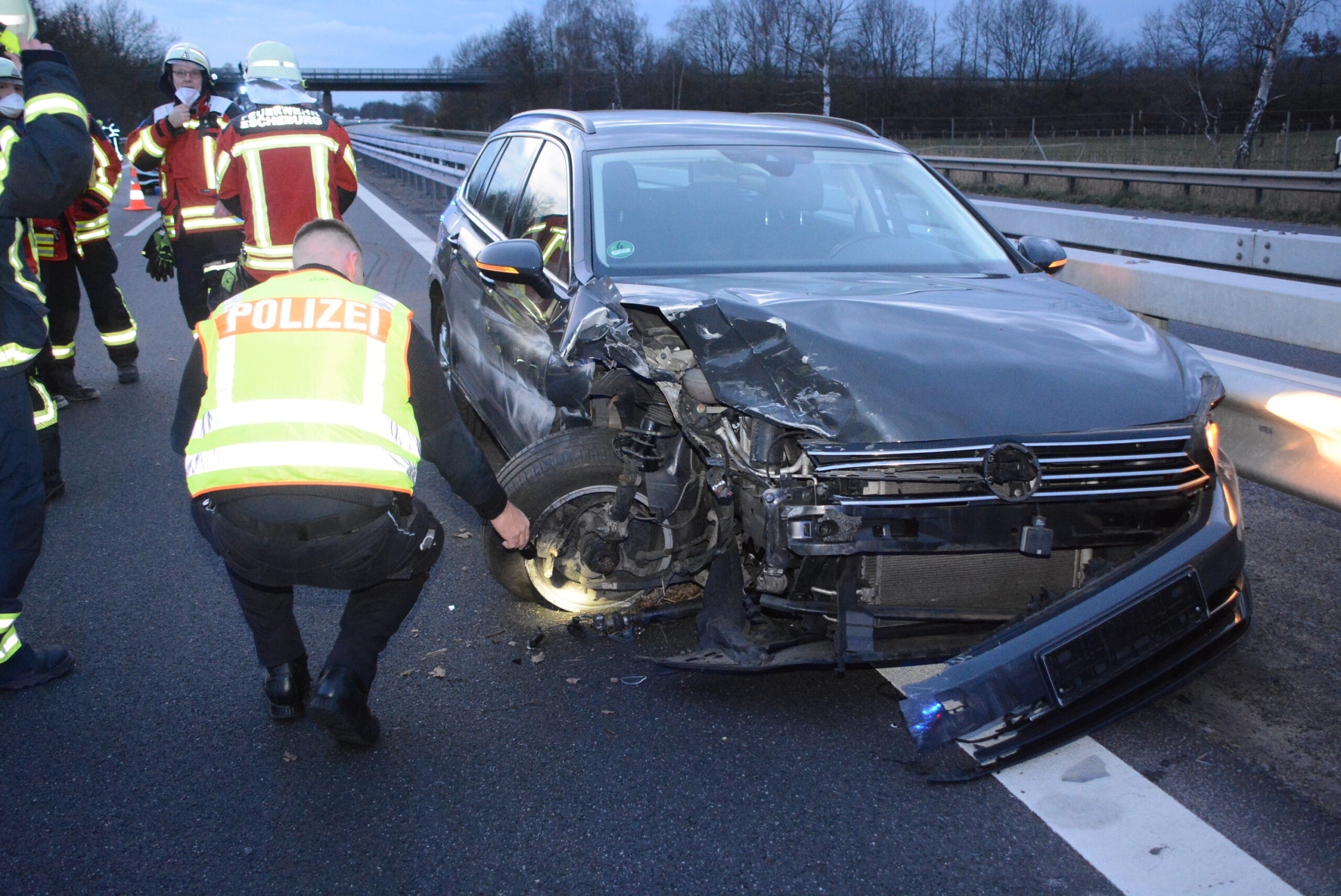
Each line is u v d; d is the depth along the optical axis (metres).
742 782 2.78
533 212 4.52
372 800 2.75
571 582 3.66
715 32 70.50
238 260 5.94
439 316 6.12
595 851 2.53
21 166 3.12
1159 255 6.04
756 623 3.15
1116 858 2.45
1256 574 3.87
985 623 2.99
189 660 3.51
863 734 2.99
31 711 3.20
